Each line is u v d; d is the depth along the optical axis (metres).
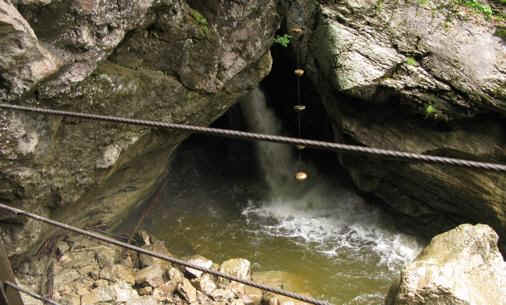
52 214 5.19
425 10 7.38
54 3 3.83
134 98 5.12
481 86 6.62
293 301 6.64
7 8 3.36
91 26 4.11
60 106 4.25
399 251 8.39
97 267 6.06
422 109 7.00
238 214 9.27
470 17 7.19
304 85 9.27
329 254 8.27
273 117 10.88
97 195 5.98
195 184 9.91
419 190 7.97
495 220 7.40
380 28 7.38
